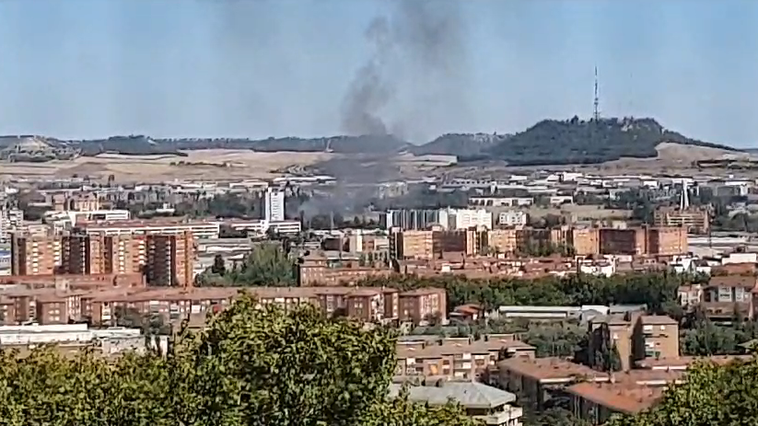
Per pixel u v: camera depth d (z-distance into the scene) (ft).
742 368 248.32
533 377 462.60
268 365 189.67
